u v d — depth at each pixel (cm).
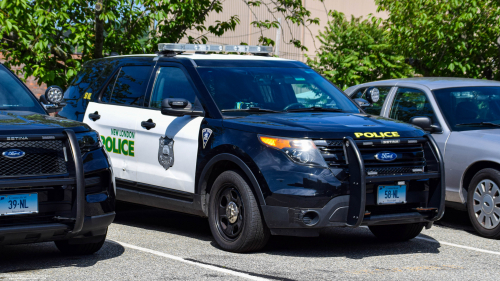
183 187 629
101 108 741
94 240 537
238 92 637
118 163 710
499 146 671
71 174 480
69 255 556
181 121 638
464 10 1270
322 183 526
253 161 550
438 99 761
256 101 635
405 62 1407
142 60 727
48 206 475
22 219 467
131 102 710
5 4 1043
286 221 534
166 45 702
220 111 610
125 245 602
